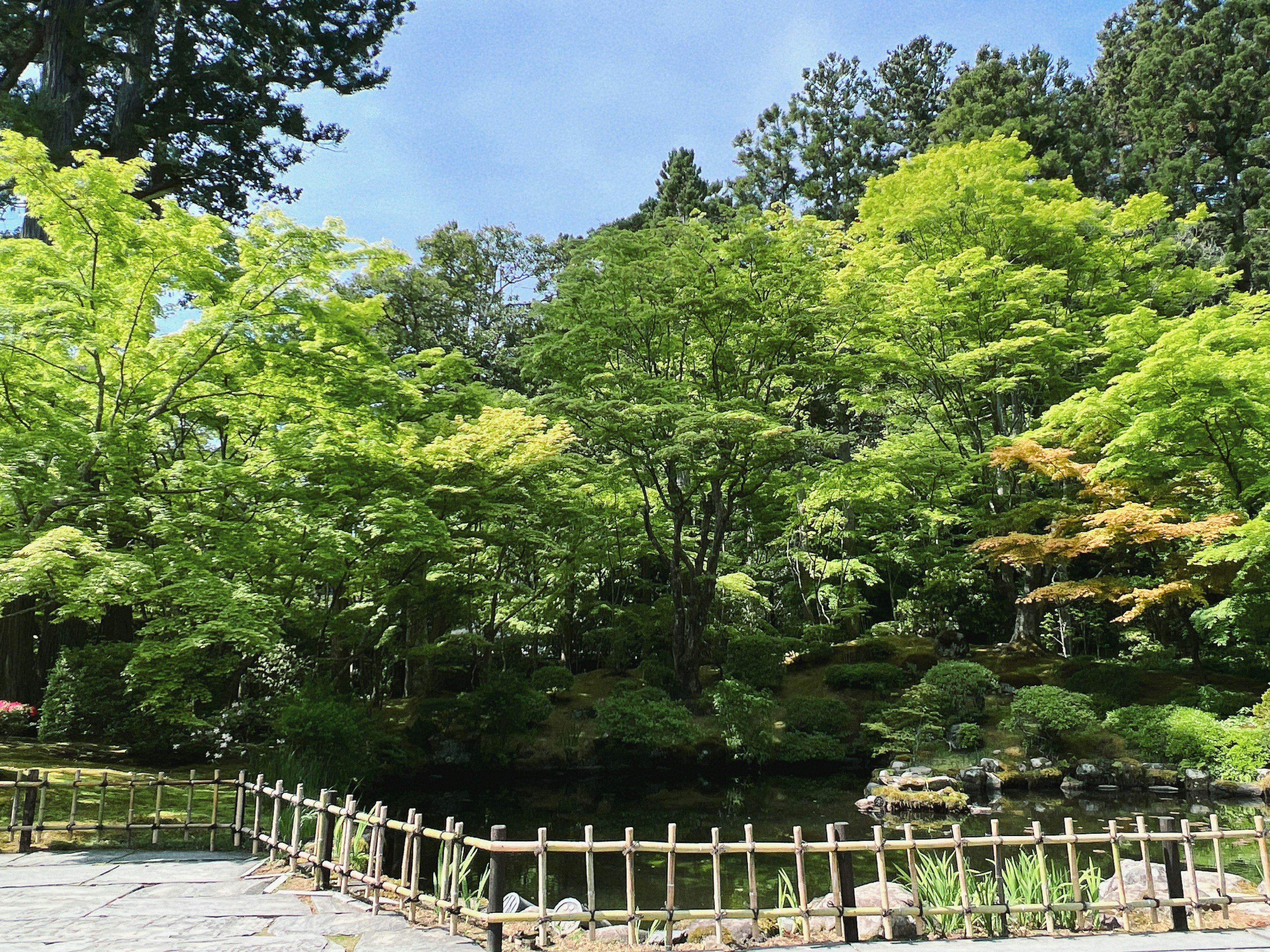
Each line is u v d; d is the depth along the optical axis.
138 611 13.82
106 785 6.97
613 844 4.67
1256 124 27.81
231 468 9.57
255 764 10.95
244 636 8.32
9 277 8.64
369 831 9.10
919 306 18.33
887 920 4.76
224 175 18.19
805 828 11.04
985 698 15.75
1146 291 20.91
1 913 4.89
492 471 14.28
